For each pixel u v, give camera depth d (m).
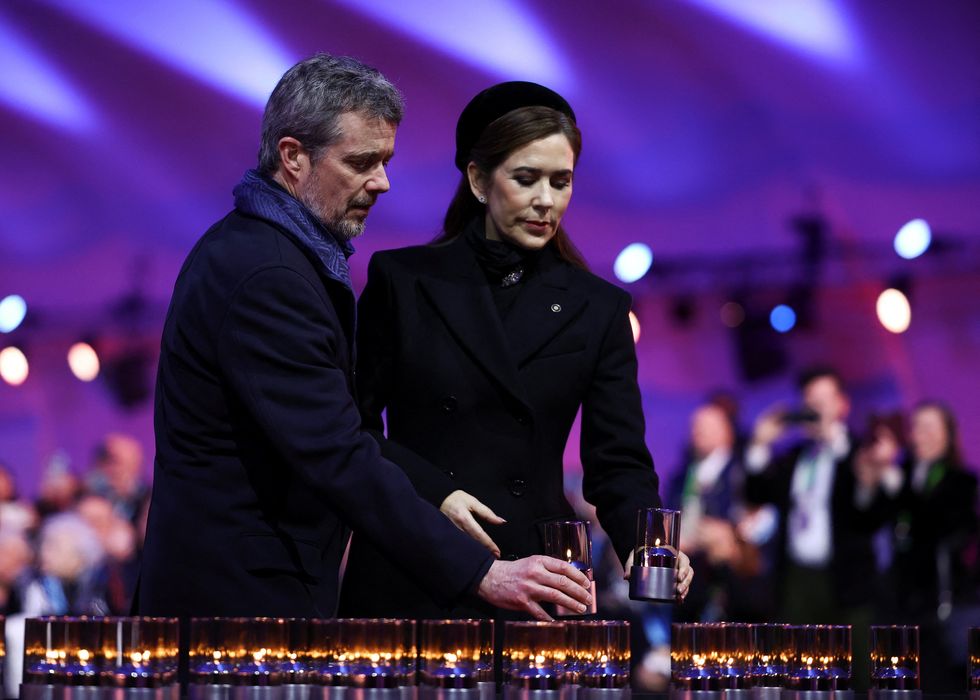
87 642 3.68
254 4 20.06
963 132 18.50
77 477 19.42
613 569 13.97
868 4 18.38
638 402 5.66
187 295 4.80
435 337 5.50
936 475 13.02
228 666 3.76
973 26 18.16
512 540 5.37
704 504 14.66
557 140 5.34
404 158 19.73
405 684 3.76
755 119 19.11
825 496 13.42
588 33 19.06
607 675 3.86
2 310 22.45
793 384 19.66
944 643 12.48
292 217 4.87
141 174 21.69
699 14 18.77
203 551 4.70
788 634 4.16
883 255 19.03
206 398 4.75
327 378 4.59
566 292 5.68
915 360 19.20
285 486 4.83
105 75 21.22
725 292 19.69
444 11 19.20
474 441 5.43
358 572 5.50
